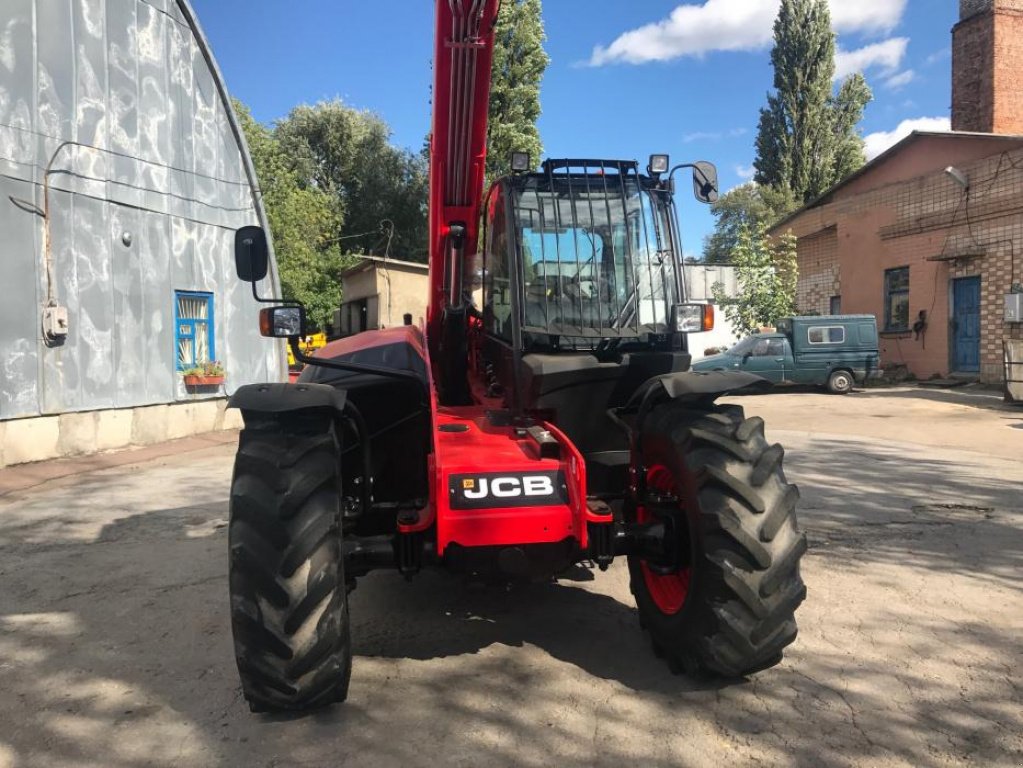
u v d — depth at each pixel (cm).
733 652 302
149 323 1075
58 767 270
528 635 381
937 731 282
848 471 779
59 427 930
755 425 319
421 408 405
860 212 1930
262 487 288
